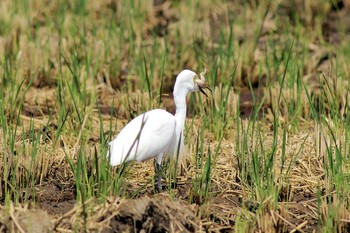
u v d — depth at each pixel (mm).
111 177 11008
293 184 11844
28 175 11203
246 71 16922
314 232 10312
